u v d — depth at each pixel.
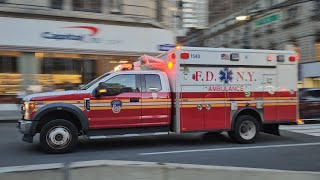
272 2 40.19
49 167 3.72
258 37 45.50
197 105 10.72
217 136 12.66
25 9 19.83
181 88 10.57
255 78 11.40
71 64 20.98
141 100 10.24
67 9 20.83
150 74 10.49
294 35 37.81
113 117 9.97
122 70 10.64
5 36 19.52
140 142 11.53
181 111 10.55
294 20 37.72
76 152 9.86
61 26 20.61
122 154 9.64
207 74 10.86
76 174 3.74
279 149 10.51
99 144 11.12
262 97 11.46
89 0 21.42
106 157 9.25
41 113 9.44
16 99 19.80
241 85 11.24
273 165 8.43
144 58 11.55
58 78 20.69
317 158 9.26
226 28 54.47
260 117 11.48
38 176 3.65
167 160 8.91
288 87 11.74
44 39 20.25
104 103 9.90
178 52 10.56
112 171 3.84
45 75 20.44
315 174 4.47
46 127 9.52
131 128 10.18
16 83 19.89
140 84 10.33
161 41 23.02
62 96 9.63
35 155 9.41
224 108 11.03
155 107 10.39
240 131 11.30
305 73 35.53
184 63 10.61
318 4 34.78
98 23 21.47
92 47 21.30
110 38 21.72
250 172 4.19
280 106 11.64
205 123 10.80
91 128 9.80
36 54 20.23
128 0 22.19
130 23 22.23
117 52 21.89
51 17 20.50
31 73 20.16
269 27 42.44
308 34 35.66
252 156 9.48
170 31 23.53
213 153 9.84
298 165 8.45
